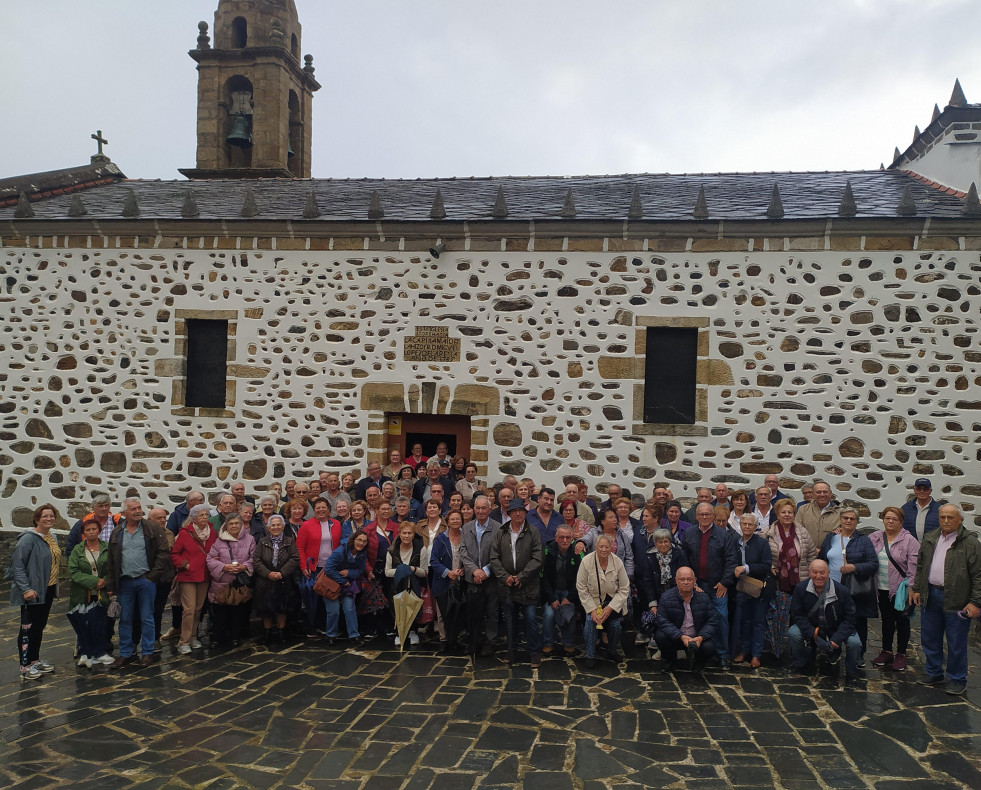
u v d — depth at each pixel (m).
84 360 10.10
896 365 8.57
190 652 6.94
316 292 9.73
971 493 8.39
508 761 4.59
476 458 9.37
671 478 8.96
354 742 4.87
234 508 7.30
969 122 9.70
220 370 10.01
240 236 9.84
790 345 8.78
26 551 6.13
